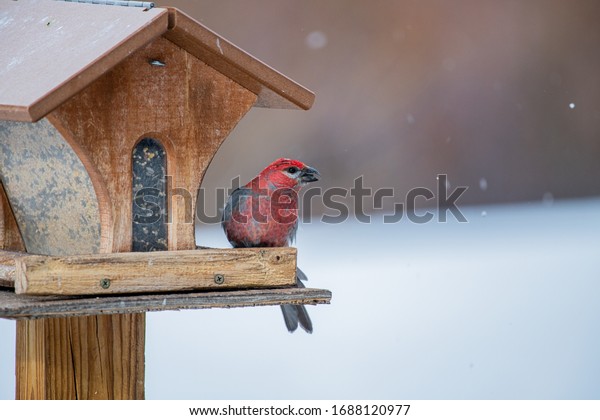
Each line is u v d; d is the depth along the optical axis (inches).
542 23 716.0
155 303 247.9
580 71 722.8
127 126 259.8
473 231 692.1
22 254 279.3
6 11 301.1
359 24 647.8
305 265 573.6
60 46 257.1
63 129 250.7
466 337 463.2
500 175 714.2
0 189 296.5
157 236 267.0
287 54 628.7
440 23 677.9
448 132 676.7
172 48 264.2
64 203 276.7
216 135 270.8
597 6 720.3
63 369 276.7
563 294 530.3
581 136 730.2
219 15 608.4
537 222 701.3
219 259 263.3
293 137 625.9
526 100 714.2
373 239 670.5
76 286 247.1
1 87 247.9
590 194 742.5
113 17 259.9
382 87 649.6
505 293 525.3
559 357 446.9
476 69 692.1
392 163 652.1
